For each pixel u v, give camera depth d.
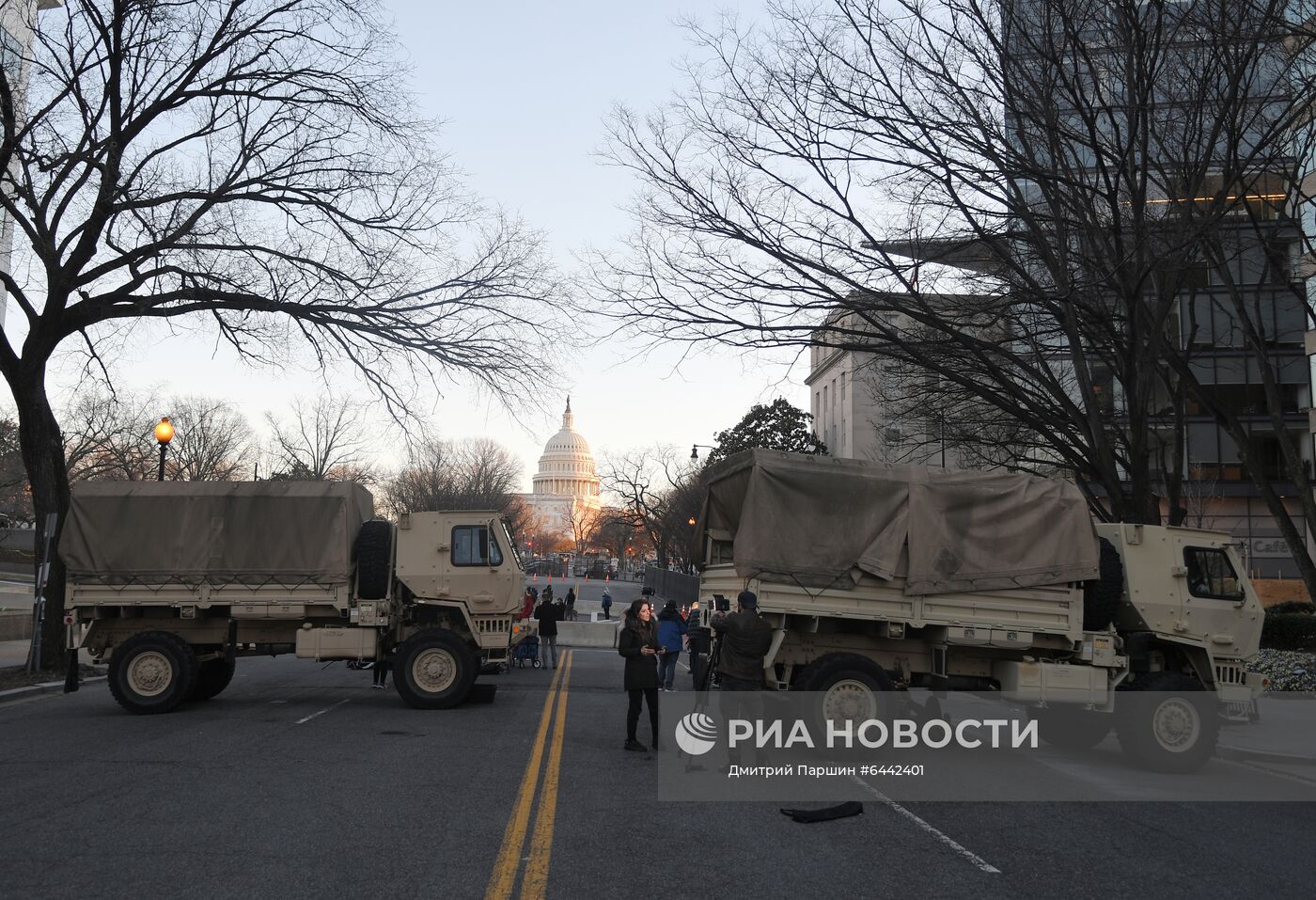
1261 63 19.14
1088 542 12.23
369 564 16.28
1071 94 18.38
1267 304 38.97
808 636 12.34
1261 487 21.36
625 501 96.31
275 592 16.14
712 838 7.98
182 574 16.02
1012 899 6.56
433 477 87.25
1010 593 12.19
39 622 19.58
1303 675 21.41
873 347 19.89
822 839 8.05
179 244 18.98
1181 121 19.53
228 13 18.73
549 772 10.65
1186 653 12.84
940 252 19.42
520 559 17.56
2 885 6.38
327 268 19.45
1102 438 19.16
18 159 17.23
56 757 11.30
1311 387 31.70
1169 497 20.30
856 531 11.95
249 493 16.23
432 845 7.52
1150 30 18.03
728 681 10.94
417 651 16.12
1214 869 7.54
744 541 11.80
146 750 11.85
